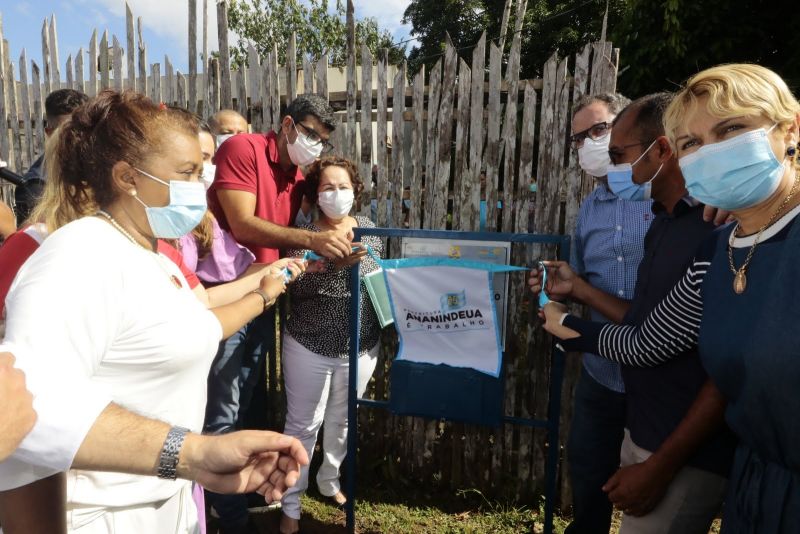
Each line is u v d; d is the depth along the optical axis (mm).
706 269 1396
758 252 1181
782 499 1127
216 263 2457
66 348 937
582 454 2340
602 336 1728
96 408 869
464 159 2861
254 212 2633
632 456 1739
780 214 1191
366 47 2988
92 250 1072
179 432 941
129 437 893
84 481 1148
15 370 806
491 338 2268
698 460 1507
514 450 3053
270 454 1021
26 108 4590
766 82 1184
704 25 6574
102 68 4227
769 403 1105
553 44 14289
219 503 2588
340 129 3193
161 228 1285
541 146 2729
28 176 2582
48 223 1246
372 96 3072
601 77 2584
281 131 2688
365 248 2363
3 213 2217
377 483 3238
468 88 2812
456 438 3109
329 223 2770
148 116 1227
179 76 3754
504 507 3037
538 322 2865
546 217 2768
